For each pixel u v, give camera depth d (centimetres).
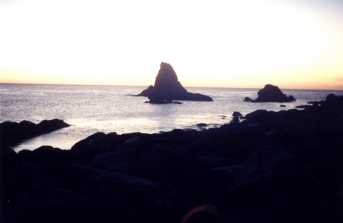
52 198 1055
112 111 6519
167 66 11162
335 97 4297
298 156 1576
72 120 4925
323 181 1255
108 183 1200
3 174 1205
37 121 4700
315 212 1045
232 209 1143
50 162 1445
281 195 1178
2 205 1022
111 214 1027
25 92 15325
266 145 1738
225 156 1780
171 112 6406
